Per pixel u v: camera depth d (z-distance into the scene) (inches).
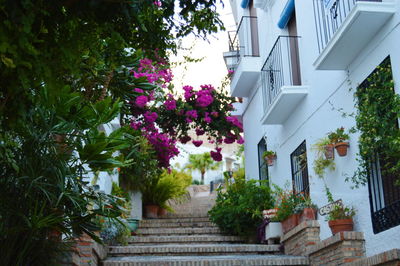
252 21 477.1
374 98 225.1
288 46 374.0
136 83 224.1
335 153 276.7
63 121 169.8
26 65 97.3
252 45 471.5
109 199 184.9
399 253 187.8
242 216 386.6
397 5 216.1
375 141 220.2
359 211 248.5
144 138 396.5
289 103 337.4
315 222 292.4
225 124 419.5
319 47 289.4
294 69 368.8
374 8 217.2
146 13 141.5
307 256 286.5
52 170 166.6
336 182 276.5
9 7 92.1
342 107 269.9
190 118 399.5
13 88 101.4
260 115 433.4
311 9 316.8
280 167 381.4
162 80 360.8
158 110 398.9
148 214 503.8
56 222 172.7
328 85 288.7
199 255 320.5
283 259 282.4
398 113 200.5
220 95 419.2
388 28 222.2
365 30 230.4
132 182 475.8
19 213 161.0
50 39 108.2
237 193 409.4
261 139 437.7
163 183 506.6
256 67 427.8
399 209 212.5
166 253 320.2
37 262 181.2
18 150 162.6
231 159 979.3
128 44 144.3
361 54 247.9
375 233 230.8
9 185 165.0
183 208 588.4
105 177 390.3
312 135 313.0
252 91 458.0
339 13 267.0
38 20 105.6
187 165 959.6
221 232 405.7
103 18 114.3
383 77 222.4
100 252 273.7
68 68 110.7
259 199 382.3
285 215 329.4
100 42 140.9
